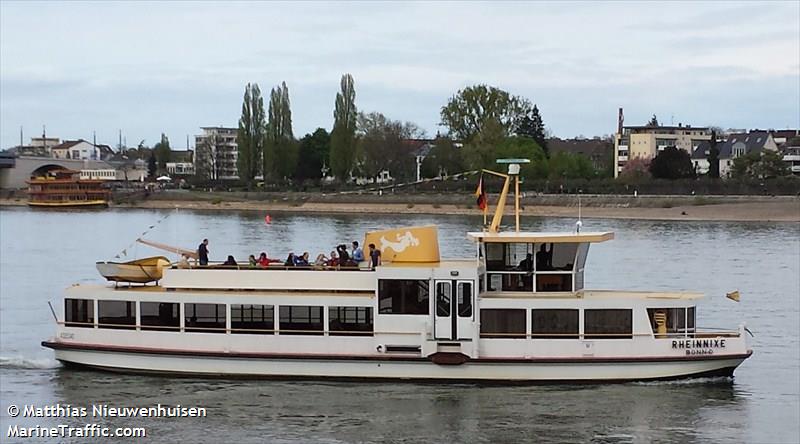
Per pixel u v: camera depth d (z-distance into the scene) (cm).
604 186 16150
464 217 14838
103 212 17800
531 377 3684
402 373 3719
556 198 15425
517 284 3788
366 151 18950
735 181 15938
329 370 3747
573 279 3769
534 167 16525
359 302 3709
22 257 9144
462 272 3638
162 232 12025
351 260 3894
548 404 3519
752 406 3584
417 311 3681
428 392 3631
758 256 8862
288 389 3678
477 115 17450
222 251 9138
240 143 18725
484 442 3180
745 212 14150
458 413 3428
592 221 13688
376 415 3412
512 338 3656
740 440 3231
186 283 3872
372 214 15850
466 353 3656
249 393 3644
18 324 5325
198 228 12656
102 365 3903
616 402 3544
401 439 3209
